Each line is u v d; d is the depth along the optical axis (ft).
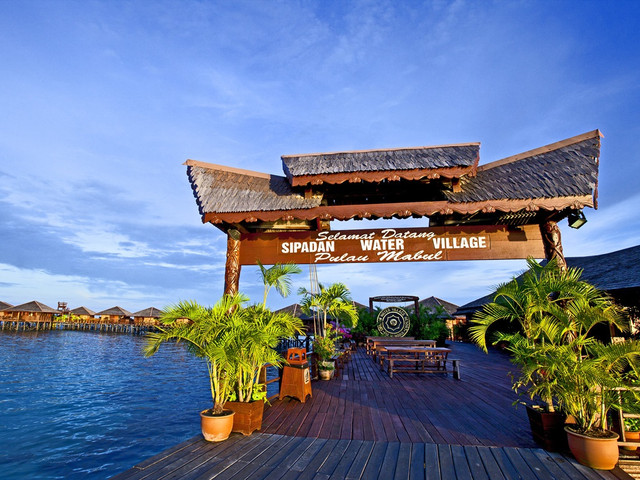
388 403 23.65
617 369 15.92
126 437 32.83
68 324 273.13
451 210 25.59
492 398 25.45
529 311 16.53
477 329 18.13
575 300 16.56
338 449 15.15
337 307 37.58
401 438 16.65
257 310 21.25
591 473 12.98
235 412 17.37
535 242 27.91
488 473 12.89
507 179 27.58
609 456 13.15
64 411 43.21
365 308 81.35
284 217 26.73
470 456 14.44
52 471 25.04
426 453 14.73
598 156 26.00
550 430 15.20
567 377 14.69
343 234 29.27
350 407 22.52
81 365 89.40
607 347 14.67
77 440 32.01
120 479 12.19
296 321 22.85
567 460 14.12
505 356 59.41
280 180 31.81
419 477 12.50
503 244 27.99
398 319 60.18
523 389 28.84
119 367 86.63
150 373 76.64
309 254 29.25
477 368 43.34
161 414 41.57
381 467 13.33
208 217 27.20
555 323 16.51
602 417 14.74
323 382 31.89
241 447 15.37
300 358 25.71
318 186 29.17
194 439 16.47
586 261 54.75
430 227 28.81
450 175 26.11
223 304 19.43
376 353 48.42
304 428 18.15
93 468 25.58
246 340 17.49
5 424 37.73
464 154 28.40
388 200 32.40
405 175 26.58
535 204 24.47
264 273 22.56
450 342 96.53
